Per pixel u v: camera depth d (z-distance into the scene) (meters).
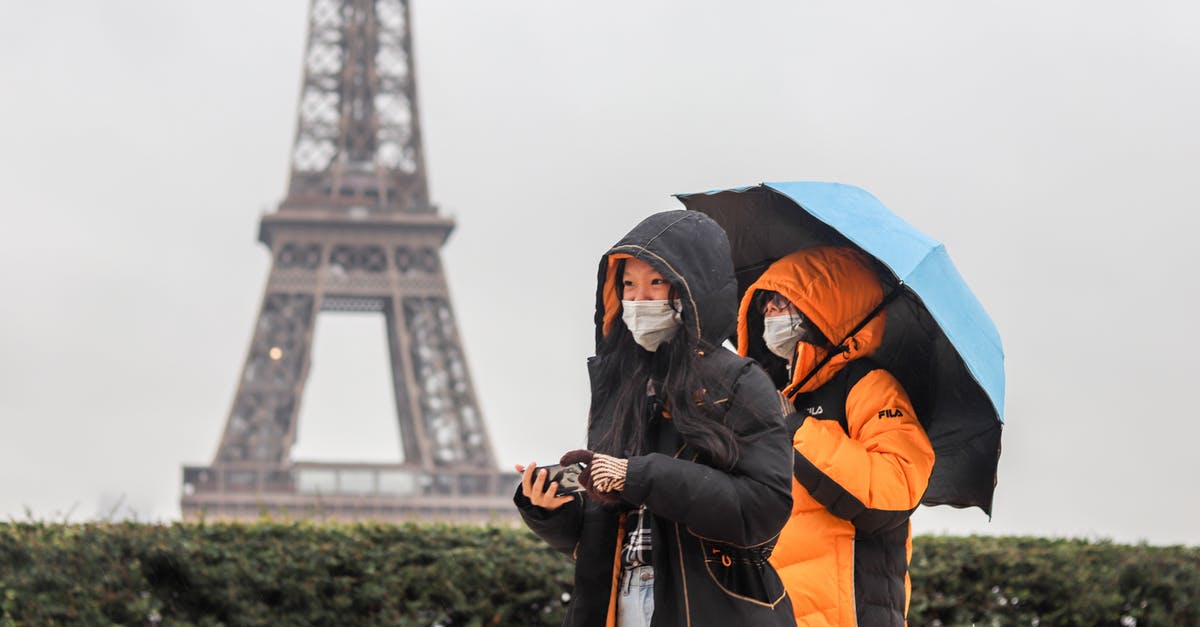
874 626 6.11
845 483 5.95
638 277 4.84
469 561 10.94
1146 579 11.51
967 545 11.70
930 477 6.71
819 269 6.55
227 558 10.69
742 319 6.96
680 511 4.44
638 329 4.84
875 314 6.53
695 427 4.61
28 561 10.22
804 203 6.60
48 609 9.98
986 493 6.68
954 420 6.67
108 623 10.12
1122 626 11.53
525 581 10.98
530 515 4.91
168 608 10.46
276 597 10.68
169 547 10.54
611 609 4.90
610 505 4.95
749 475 4.54
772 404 4.68
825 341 6.53
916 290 6.20
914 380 6.76
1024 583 11.33
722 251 4.78
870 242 6.34
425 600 10.87
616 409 4.94
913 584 11.30
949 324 6.20
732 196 7.37
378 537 11.09
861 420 6.37
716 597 4.62
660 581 4.67
